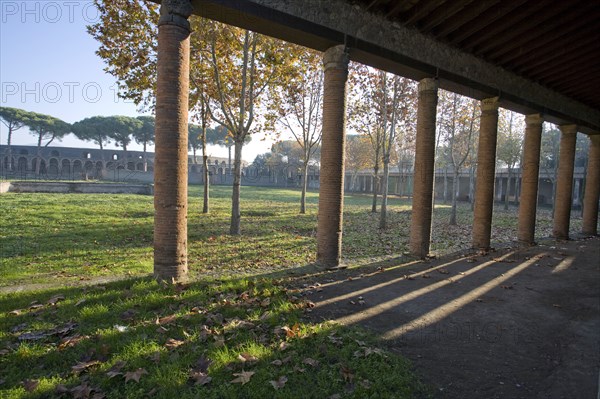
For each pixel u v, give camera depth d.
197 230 13.27
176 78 5.50
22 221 13.13
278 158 65.38
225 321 4.30
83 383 2.96
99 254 8.95
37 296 5.11
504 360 3.73
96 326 4.05
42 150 60.09
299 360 3.43
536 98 10.84
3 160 57.34
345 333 4.11
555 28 7.55
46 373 3.15
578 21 7.04
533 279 7.04
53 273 7.05
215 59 12.67
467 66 8.85
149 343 3.64
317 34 6.56
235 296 5.17
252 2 5.87
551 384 3.28
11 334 3.82
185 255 5.90
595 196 14.41
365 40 7.16
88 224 13.32
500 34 7.97
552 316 5.05
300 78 15.38
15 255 8.49
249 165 81.50
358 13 7.07
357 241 12.38
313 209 23.59
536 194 11.48
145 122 70.31
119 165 65.12
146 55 13.23
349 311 4.98
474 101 18.55
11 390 2.83
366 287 6.16
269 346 3.70
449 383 3.25
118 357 3.37
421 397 3.01
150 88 14.08
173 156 5.57
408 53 7.78
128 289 5.31
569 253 10.00
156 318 4.27
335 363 3.45
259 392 2.91
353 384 3.08
